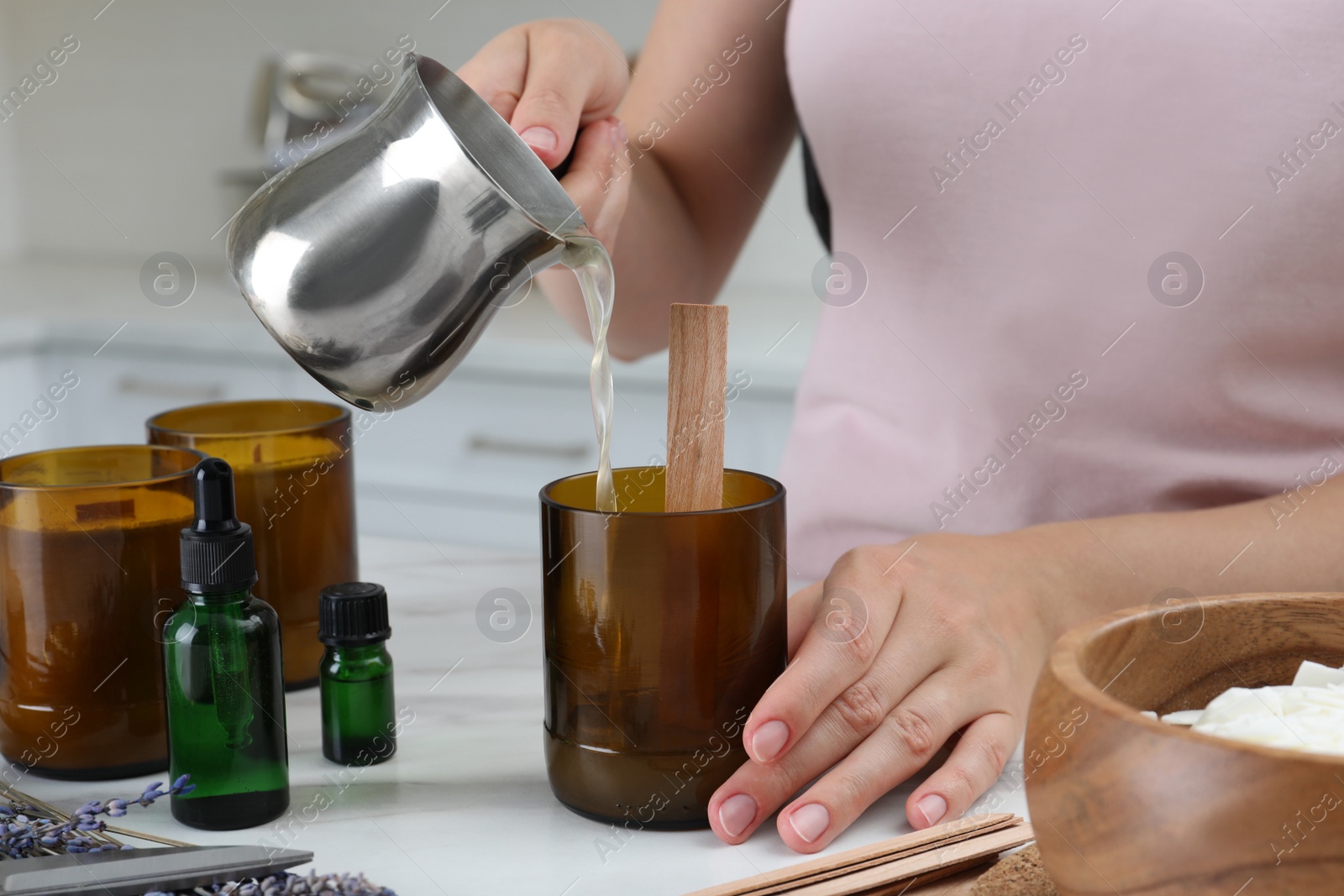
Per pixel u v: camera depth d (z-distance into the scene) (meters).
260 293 0.53
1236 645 0.44
